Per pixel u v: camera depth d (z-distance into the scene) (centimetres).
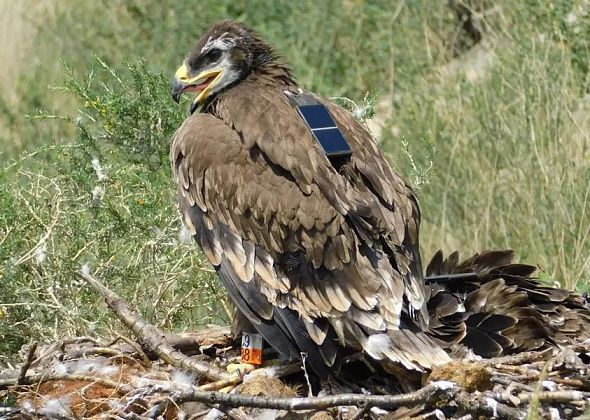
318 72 2197
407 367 1016
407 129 1855
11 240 1271
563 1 1920
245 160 1095
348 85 2134
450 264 1182
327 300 1047
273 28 2236
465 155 1752
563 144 1658
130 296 1281
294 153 1082
